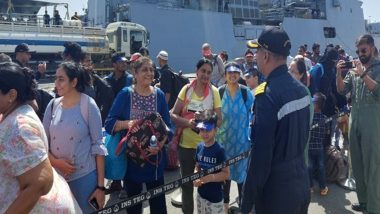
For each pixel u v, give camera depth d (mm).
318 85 6332
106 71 21031
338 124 6223
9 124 2148
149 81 3697
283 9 32562
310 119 2658
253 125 2428
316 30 32938
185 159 4191
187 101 4258
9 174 2156
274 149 2426
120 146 3562
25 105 2275
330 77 6367
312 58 13508
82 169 3068
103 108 5344
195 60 27406
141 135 3496
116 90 5762
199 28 27547
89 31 21078
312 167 5238
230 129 4426
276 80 2445
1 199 2166
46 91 4109
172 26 26266
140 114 3695
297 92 2473
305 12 33344
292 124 2400
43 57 19531
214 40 28234
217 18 28391
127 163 3656
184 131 4184
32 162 2100
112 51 21203
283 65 2510
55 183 2451
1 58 3879
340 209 4766
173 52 26391
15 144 2102
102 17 29203
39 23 20031
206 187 3605
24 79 2256
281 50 2471
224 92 4508
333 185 5594
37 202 2230
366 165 4316
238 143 4418
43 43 19281
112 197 5211
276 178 2457
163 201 3775
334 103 6457
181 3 27703
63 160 3008
